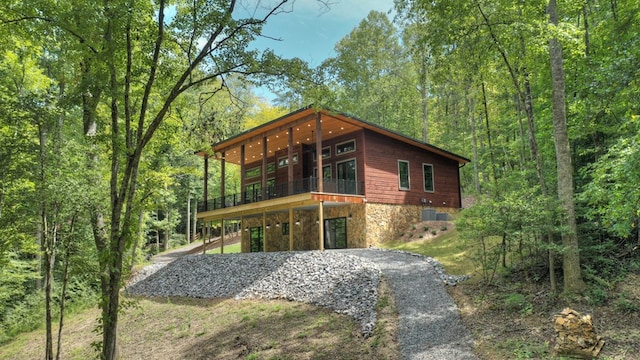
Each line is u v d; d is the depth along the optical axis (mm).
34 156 7895
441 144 33062
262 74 7684
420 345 7305
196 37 7273
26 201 8391
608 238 9562
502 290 9195
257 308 11539
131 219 6898
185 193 36625
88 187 8383
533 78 12867
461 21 10008
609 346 6164
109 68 6867
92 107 8070
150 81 7094
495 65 11867
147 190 12125
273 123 18438
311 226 20562
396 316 8656
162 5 6902
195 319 11945
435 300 9297
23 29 7328
